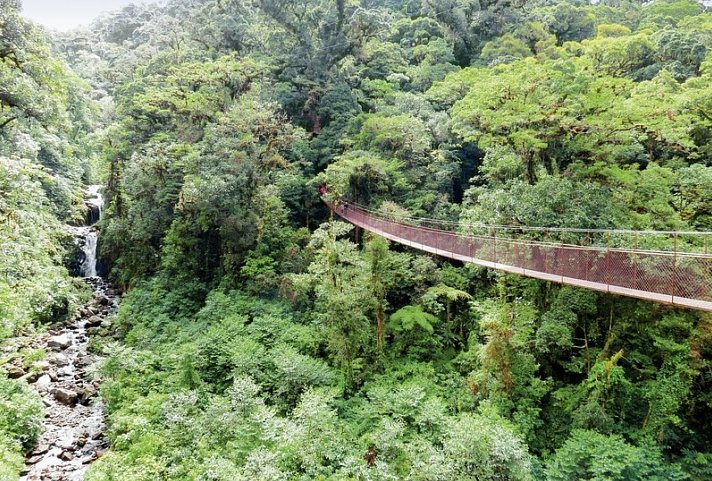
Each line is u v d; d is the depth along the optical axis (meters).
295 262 22.53
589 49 24.52
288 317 19.33
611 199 13.51
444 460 9.88
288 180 24.84
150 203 24.59
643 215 13.41
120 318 21.95
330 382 15.33
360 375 16.34
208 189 20.45
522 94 15.27
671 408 10.95
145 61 43.25
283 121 27.28
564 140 14.68
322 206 28.36
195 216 23.41
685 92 15.87
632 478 9.84
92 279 29.30
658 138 15.37
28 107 14.93
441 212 22.98
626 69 24.64
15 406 13.44
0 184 11.31
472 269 18.73
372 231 19.33
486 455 9.50
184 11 65.25
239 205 22.80
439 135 26.70
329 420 12.79
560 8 42.34
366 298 16.72
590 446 10.69
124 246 28.16
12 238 11.96
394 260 18.11
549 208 13.38
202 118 27.36
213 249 24.98
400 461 10.79
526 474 9.48
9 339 18.23
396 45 40.81
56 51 65.25
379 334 17.45
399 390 14.28
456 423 10.80
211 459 10.63
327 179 24.84
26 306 12.70
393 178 24.70
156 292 23.00
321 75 34.81
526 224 13.80
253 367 15.73
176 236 23.44
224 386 15.80
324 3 37.94
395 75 35.91
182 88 28.09
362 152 24.94
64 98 16.88
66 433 14.03
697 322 11.66
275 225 23.58
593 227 12.73
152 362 16.59
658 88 17.61
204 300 22.75
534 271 11.67
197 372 15.86
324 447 11.43
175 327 19.94
